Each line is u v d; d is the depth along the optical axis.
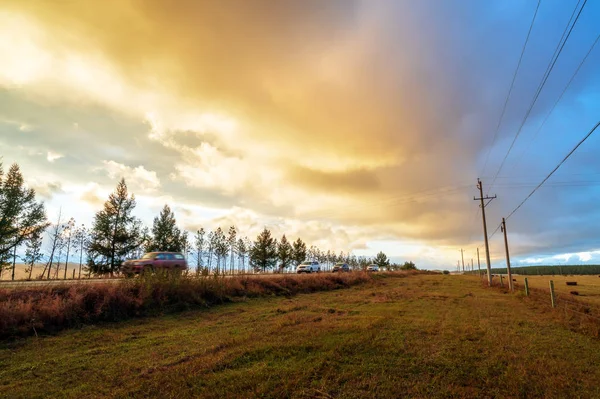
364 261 88.19
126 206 36.22
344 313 15.05
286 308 16.56
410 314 14.75
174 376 6.64
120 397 5.76
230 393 5.85
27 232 33.00
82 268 34.09
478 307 17.50
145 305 14.39
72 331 10.97
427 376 6.72
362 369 7.03
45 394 5.97
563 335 10.83
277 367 7.13
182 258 24.89
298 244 63.50
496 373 7.00
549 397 5.82
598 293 31.38
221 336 10.28
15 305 10.79
